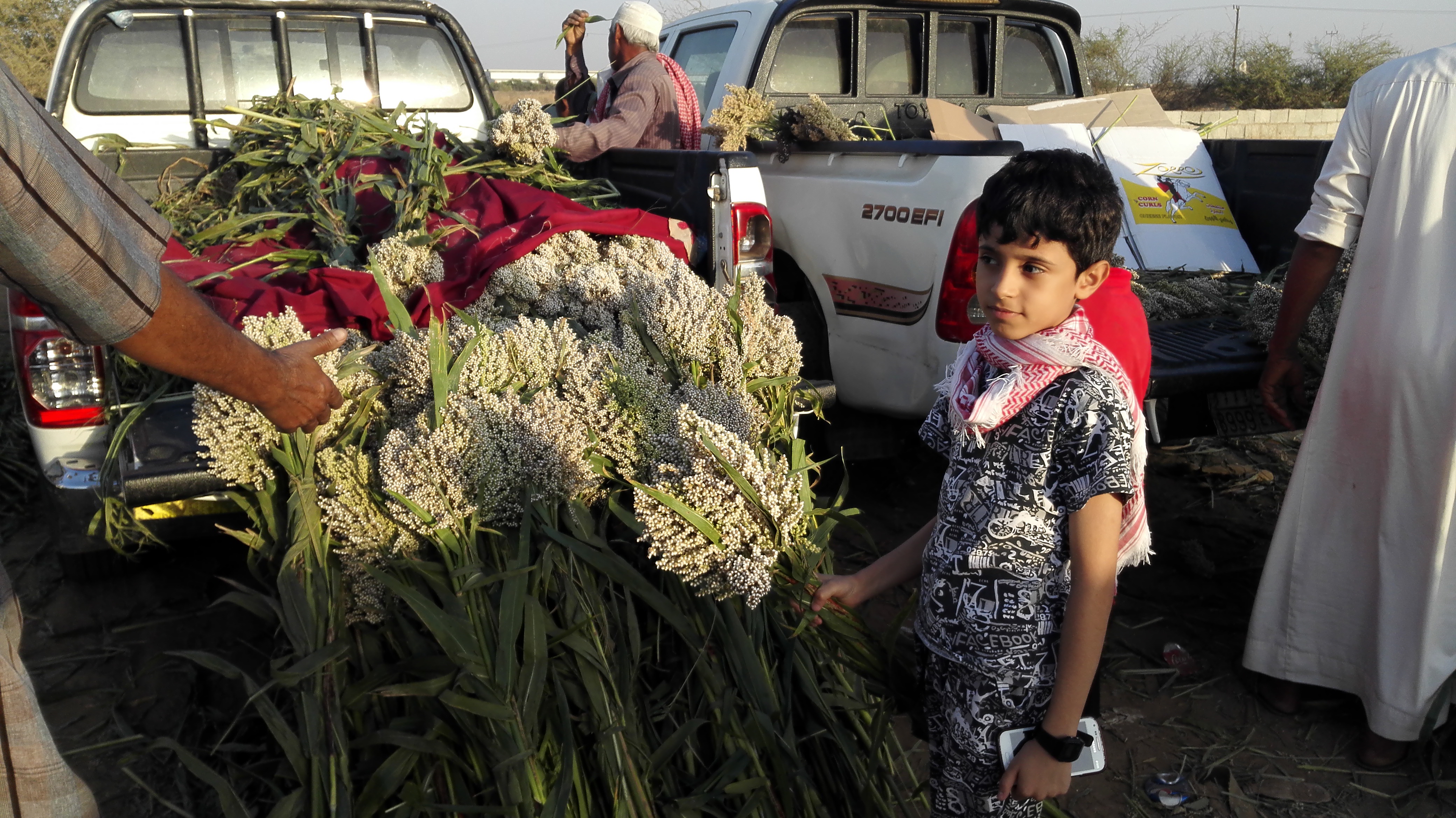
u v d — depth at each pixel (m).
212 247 3.62
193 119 4.49
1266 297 3.38
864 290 3.72
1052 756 1.60
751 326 2.73
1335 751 2.78
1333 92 24.72
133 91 4.46
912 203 3.43
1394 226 2.49
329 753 1.88
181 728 2.66
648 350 2.64
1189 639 3.29
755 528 1.92
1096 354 1.60
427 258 3.10
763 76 5.00
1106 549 1.58
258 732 2.45
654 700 2.09
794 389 2.89
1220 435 3.39
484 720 1.90
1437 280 2.44
